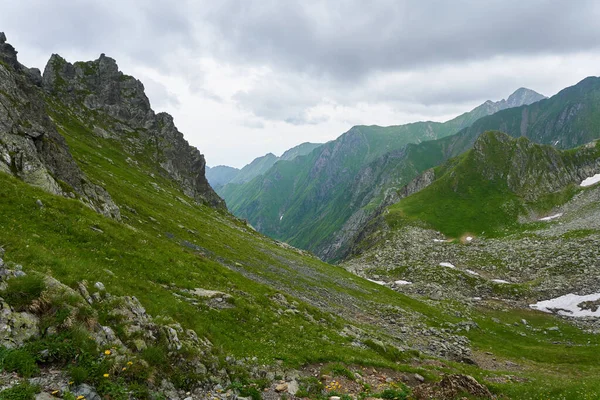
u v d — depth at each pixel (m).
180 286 27.94
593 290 81.38
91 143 105.94
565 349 54.16
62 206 29.28
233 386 16.34
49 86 129.88
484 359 43.97
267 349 22.59
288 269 66.25
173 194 102.56
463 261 118.88
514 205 182.25
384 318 52.66
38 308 13.77
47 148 42.44
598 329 64.50
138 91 158.12
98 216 32.78
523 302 85.00
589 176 196.12
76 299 15.03
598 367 44.94
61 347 12.84
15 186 27.23
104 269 21.77
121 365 13.55
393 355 32.12
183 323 20.22
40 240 22.38
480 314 73.75
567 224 143.38
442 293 88.06
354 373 22.56
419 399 19.19
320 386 19.30
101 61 154.25
